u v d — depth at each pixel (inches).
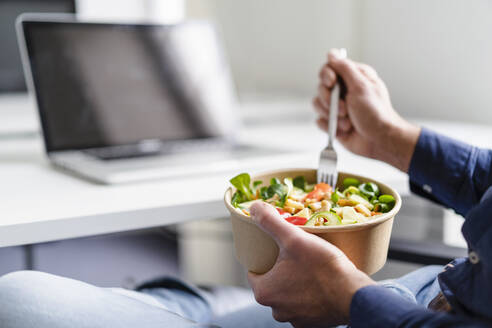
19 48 64.2
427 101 64.3
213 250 75.7
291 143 46.5
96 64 42.0
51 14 65.6
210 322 31.0
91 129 41.3
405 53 66.3
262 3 81.9
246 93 78.3
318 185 23.5
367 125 32.1
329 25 72.9
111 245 62.1
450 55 61.0
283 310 20.9
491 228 17.9
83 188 32.9
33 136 53.1
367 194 23.0
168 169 35.3
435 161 30.2
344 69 33.3
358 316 18.2
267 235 20.5
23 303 21.0
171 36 45.7
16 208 28.5
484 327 16.1
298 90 79.5
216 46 48.3
